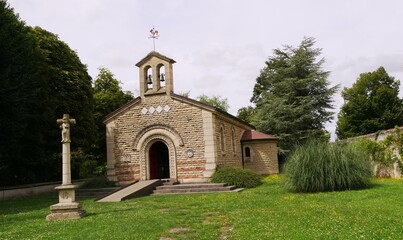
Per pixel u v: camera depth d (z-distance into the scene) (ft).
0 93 62.59
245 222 31.07
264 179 76.28
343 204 39.06
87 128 94.38
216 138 72.13
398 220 28.66
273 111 131.44
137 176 73.36
